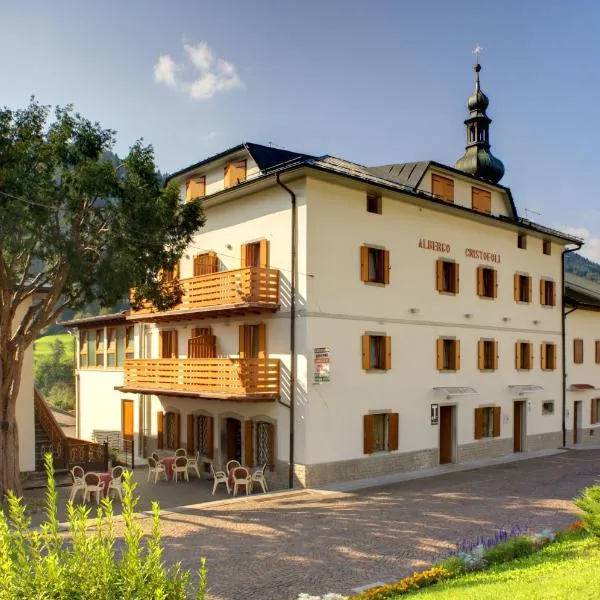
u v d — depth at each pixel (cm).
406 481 2086
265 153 2302
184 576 525
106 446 2208
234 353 2264
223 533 1388
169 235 1838
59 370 5884
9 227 1491
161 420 2662
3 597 477
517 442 2888
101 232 1689
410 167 2488
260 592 1020
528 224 2872
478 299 2631
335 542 1308
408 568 1132
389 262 2247
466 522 1488
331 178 2038
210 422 2355
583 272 12244
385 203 2252
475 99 3309
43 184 1565
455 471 2311
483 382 2636
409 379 2292
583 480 2122
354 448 2084
